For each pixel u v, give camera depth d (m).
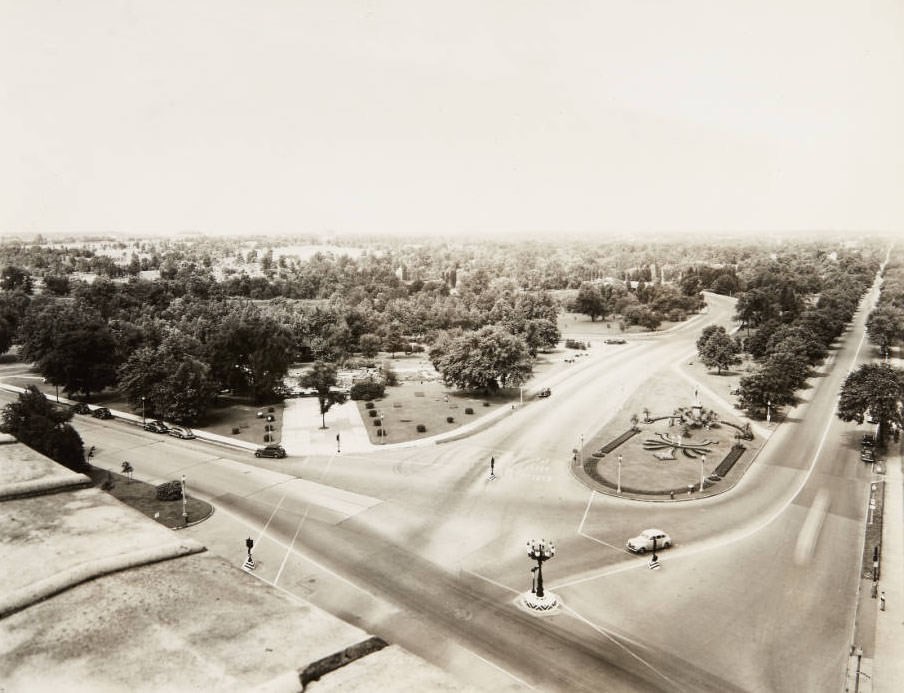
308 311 110.31
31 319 90.00
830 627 29.59
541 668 26.39
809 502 44.62
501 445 57.72
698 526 40.66
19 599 2.91
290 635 2.80
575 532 39.72
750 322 119.00
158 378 64.75
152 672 2.45
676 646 28.05
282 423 65.38
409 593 32.34
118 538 3.54
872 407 54.91
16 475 4.18
